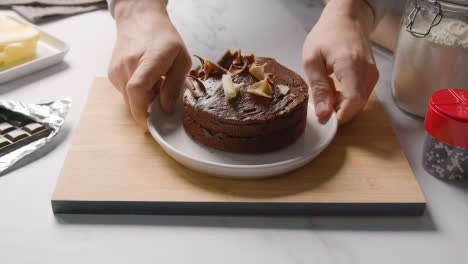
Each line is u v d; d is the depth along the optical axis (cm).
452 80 64
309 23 97
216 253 51
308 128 65
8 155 61
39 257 50
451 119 54
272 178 58
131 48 68
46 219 54
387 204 54
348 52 65
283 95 61
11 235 52
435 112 56
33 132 64
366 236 53
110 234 52
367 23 74
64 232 53
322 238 53
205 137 61
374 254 51
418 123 70
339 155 61
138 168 59
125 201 54
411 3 65
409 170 59
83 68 83
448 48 62
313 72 67
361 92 63
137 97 62
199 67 66
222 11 101
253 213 55
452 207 57
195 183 57
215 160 59
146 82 62
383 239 53
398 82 69
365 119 68
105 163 59
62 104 69
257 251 51
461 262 50
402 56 67
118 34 73
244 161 59
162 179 57
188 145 62
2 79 77
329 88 66
